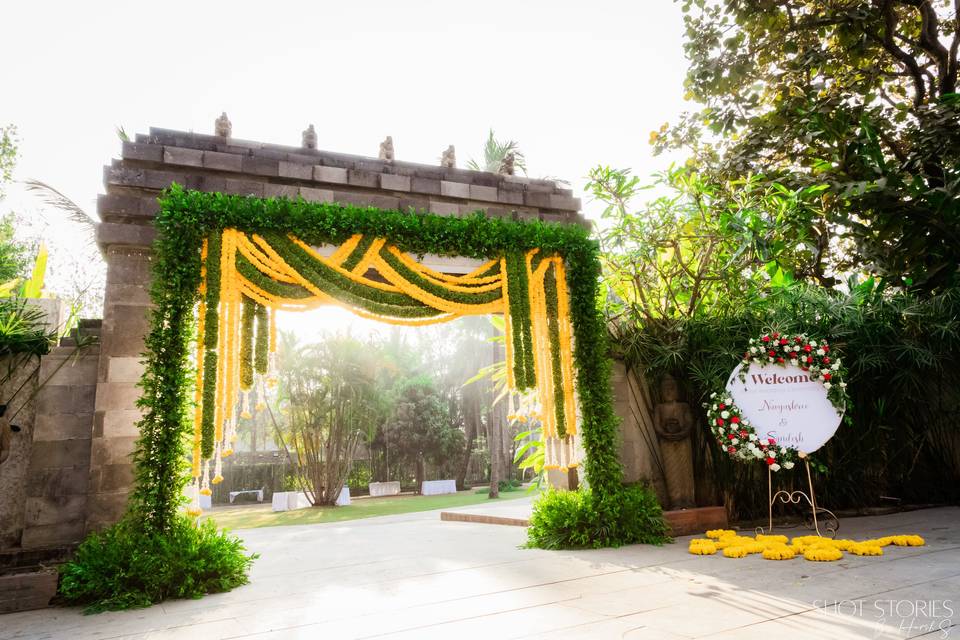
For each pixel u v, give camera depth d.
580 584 4.86
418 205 7.45
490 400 30.05
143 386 5.55
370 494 28.41
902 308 8.35
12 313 5.67
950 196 8.80
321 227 6.43
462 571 5.59
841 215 9.84
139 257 6.11
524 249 7.50
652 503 7.21
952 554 5.33
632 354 8.04
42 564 5.23
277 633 3.78
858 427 8.36
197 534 5.37
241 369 6.19
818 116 9.92
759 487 8.16
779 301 8.20
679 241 8.84
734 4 11.60
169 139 6.57
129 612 4.54
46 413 5.71
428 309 6.97
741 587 4.52
